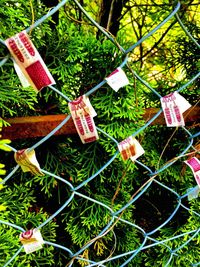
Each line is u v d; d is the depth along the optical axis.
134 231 0.52
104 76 0.46
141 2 0.96
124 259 0.52
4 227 0.41
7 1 0.39
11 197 0.43
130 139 0.36
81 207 0.48
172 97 0.36
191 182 0.54
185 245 0.52
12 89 0.39
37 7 0.42
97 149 0.48
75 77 0.48
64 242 0.50
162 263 0.51
